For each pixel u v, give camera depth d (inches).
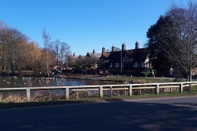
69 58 3223.4
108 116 408.8
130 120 378.3
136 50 3078.2
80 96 779.4
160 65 2186.3
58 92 873.5
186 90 936.9
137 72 2359.7
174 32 1043.9
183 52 994.1
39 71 2470.5
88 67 3245.6
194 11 985.5
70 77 2262.6
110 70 2728.8
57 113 437.4
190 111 460.4
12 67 2539.4
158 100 639.1
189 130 321.7
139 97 687.7
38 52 2628.0
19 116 410.3
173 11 1092.5
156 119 386.9
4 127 333.7
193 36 973.8
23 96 730.2
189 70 1019.3
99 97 706.8
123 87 845.8
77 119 384.2
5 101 621.3
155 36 2203.5
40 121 370.3
